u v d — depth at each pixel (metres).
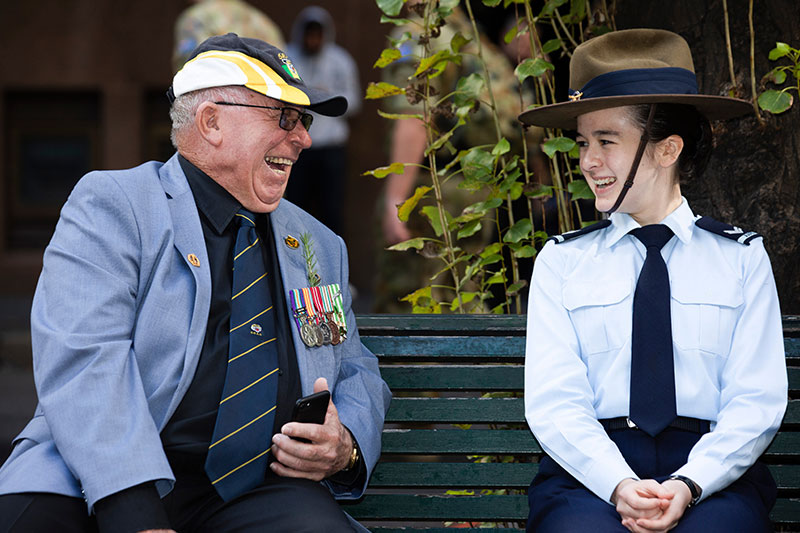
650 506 4.51
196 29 13.97
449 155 9.90
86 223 5.11
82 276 4.96
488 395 6.81
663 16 6.49
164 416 4.94
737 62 6.28
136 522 4.50
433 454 5.79
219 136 5.27
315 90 5.48
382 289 10.14
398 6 6.59
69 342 4.77
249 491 5.04
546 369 5.12
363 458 5.24
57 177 19.19
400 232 10.14
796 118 6.13
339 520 4.91
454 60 6.57
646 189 5.20
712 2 6.32
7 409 12.08
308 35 16.19
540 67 6.38
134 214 5.14
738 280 5.11
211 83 5.26
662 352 4.96
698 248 5.20
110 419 4.64
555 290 5.30
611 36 5.26
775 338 5.05
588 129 5.23
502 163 6.95
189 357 4.98
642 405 4.93
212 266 5.25
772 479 5.08
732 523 4.54
